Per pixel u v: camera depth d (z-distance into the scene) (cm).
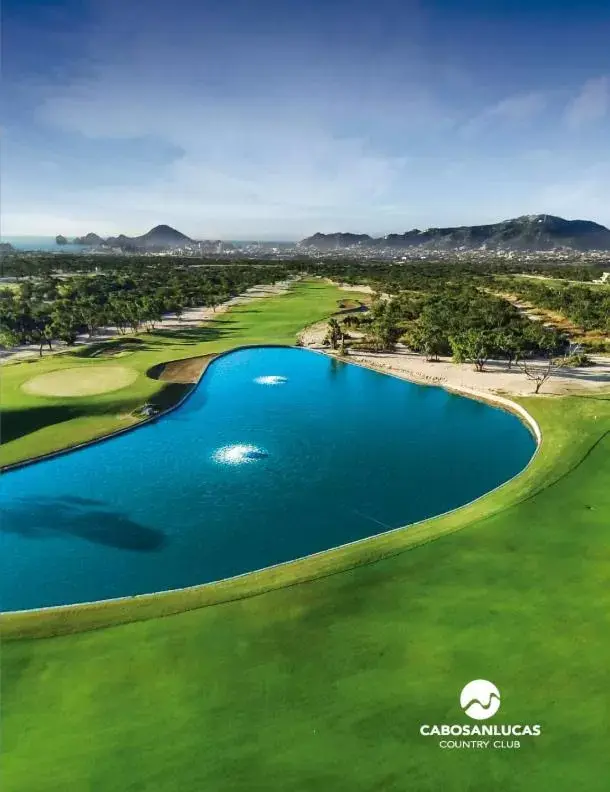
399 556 3166
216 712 2056
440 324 9438
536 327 9119
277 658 2345
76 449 5184
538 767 1817
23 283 15812
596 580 2891
